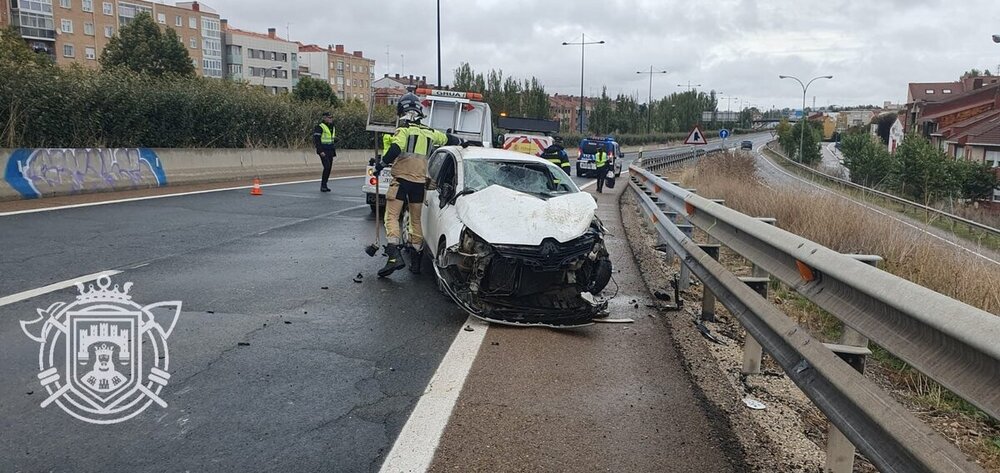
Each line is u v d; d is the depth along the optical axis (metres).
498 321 6.16
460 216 6.64
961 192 38.09
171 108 18.88
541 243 6.25
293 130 25.11
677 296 7.13
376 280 7.73
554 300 6.67
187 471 3.46
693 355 5.54
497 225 6.36
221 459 3.59
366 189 12.70
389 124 16.58
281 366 4.96
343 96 115.62
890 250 9.19
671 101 118.56
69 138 16.06
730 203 15.30
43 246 8.57
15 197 12.66
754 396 4.80
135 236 9.60
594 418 4.26
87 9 75.62
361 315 6.34
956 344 2.46
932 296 2.64
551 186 7.53
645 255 10.30
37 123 15.01
